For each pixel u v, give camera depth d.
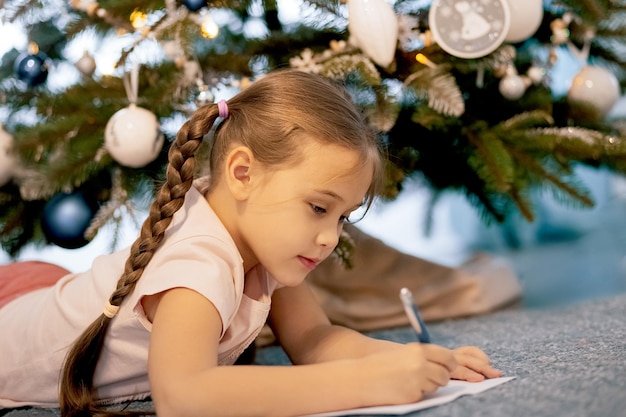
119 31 1.51
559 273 2.20
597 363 0.97
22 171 1.56
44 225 1.50
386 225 2.86
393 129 1.62
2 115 1.69
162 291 0.93
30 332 1.12
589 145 1.52
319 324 1.15
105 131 1.45
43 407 1.15
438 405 0.85
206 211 1.01
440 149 1.65
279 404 0.84
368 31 1.38
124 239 1.53
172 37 1.46
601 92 1.60
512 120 1.55
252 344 1.26
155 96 1.49
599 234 2.80
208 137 1.36
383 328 1.62
